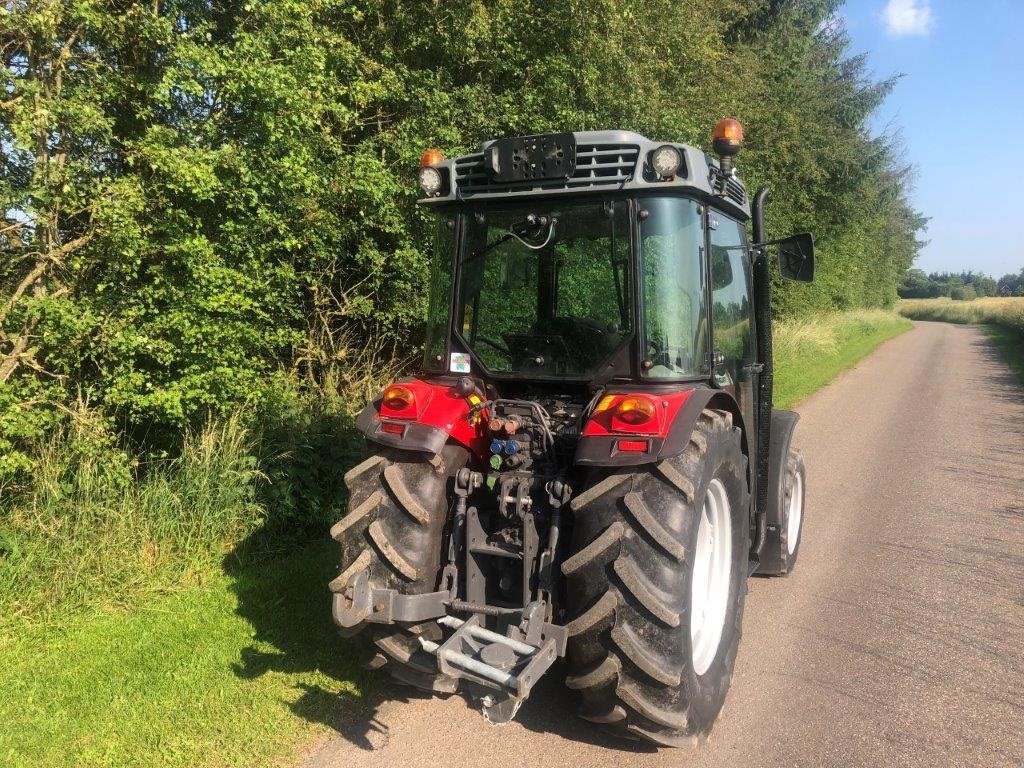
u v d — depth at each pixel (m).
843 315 31.70
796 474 5.34
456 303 3.49
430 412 3.20
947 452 9.14
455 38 8.41
